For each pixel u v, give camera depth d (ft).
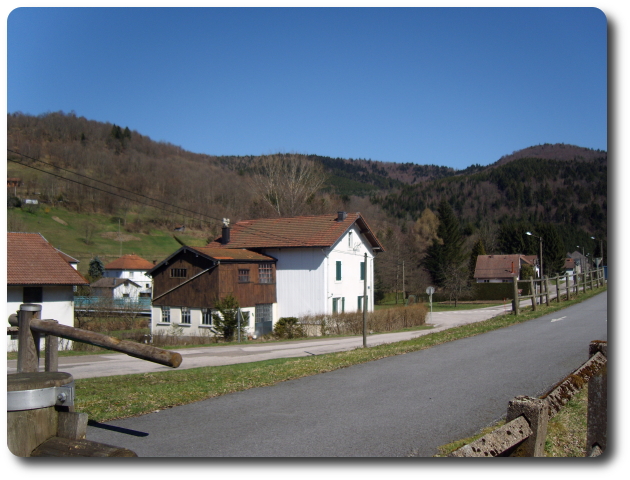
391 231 244.22
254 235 133.59
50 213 270.05
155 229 292.20
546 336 48.80
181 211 268.82
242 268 117.80
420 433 20.65
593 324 56.75
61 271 98.48
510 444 11.99
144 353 14.43
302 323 105.50
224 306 102.17
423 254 253.03
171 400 26.37
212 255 112.88
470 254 281.13
